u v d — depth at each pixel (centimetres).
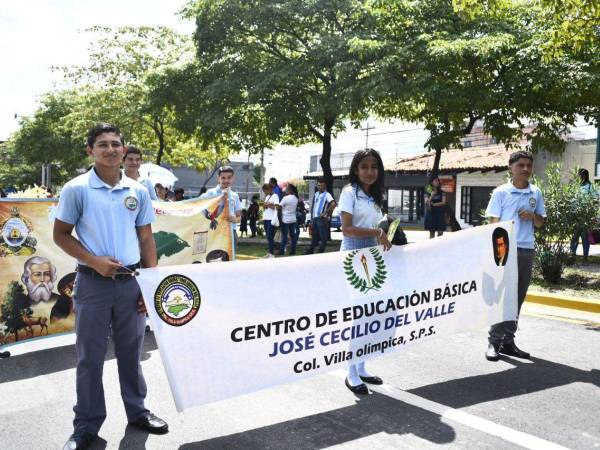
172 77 1697
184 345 328
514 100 1242
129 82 2345
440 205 1420
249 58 1630
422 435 343
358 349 400
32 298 528
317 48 1423
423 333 435
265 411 383
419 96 1248
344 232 405
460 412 378
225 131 1627
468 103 1251
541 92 1196
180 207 616
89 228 324
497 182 2431
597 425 357
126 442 336
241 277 347
